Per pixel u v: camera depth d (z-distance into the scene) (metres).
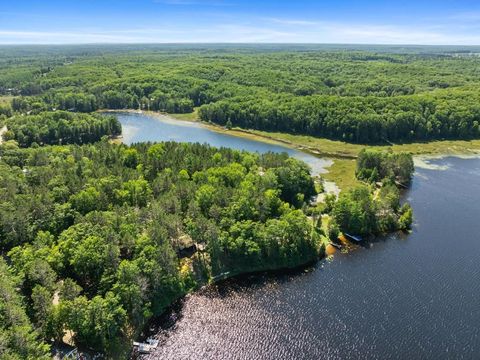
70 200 122.25
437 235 136.75
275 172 155.75
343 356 86.62
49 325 82.25
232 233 114.81
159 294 98.44
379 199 147.62
